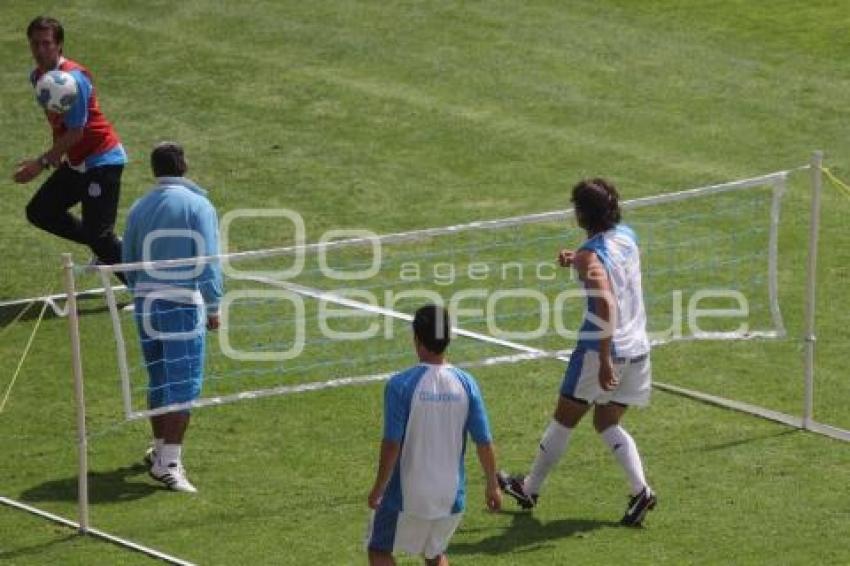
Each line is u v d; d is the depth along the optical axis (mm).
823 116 68062
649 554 37031
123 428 44406
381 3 80062
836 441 43000
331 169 63656
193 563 36781
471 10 79125
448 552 37281
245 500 40000
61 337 50719
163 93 70688
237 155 65000
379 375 47094
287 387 44219
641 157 64250
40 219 52594
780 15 78562
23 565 36781
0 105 70000
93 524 38812
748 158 64125
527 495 39156
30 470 41906
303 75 72250
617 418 38969
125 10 79000
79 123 50469
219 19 78062
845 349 48688
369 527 33875
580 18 78250
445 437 33250
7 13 78625
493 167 63625
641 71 72438
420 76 72125
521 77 71875
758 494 40031
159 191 41125
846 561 36562
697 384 46625
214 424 44312
